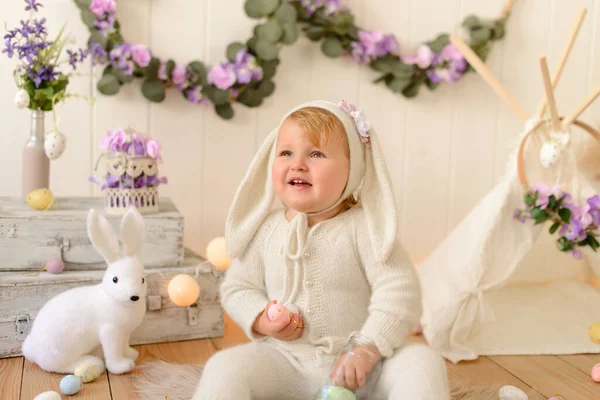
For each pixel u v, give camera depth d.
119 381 1.41
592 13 2.36
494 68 2.29
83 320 1.43
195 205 2.05
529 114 2.34
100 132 1.93
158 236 1.66
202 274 1.68
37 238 1.58
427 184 2.28
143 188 1.67
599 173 1.80
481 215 1.70
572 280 2.11
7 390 1.33
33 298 1.52
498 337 1.75
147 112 1.97
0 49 1.82
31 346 1.44
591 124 2.36
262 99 2.02
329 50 2.05
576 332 1.79
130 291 1.42
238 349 1.22
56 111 1.89
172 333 1.66
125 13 1.91
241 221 1.37
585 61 2.37
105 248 1.45
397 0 2.16
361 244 1.28
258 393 1.17
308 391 1.23
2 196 1.85
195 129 2.02
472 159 2.31
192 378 1.41
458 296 1.66
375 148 1.30
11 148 1.87
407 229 2.29
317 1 2.01
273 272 1.31
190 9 1.97
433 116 2.26
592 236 1.68
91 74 1.90
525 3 2.28
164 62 1.93
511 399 1.31
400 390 1.11
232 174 2.08
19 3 1.82
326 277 1.27
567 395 1.42
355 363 1.15
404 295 1.24
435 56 2.13
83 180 1.94
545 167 1.67
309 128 1.24
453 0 2.21
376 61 2.12
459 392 1.38
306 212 1.29
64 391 1.32
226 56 2.00
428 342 1.67
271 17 1.97
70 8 1.86
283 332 1.23
